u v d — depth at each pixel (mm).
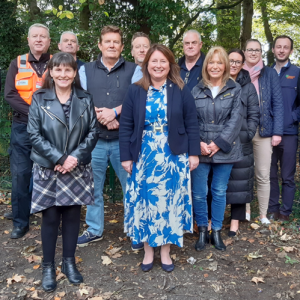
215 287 2631
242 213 3607
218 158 3068
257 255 3125
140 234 2752
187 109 2795
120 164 3266
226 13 11539
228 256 3135
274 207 4148
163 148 2686
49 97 2482
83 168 2555
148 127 2713
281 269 2904
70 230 2656
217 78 3117
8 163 5172
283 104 3895
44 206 2451
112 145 3223
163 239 2707
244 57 3506
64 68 2424
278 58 4031
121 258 3098
